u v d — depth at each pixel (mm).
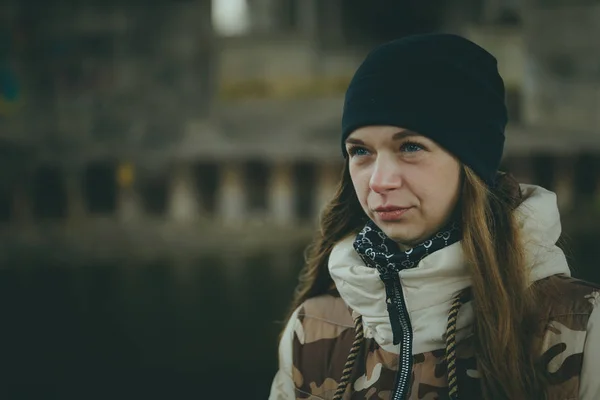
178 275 17391
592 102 25922
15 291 15477
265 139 26750
